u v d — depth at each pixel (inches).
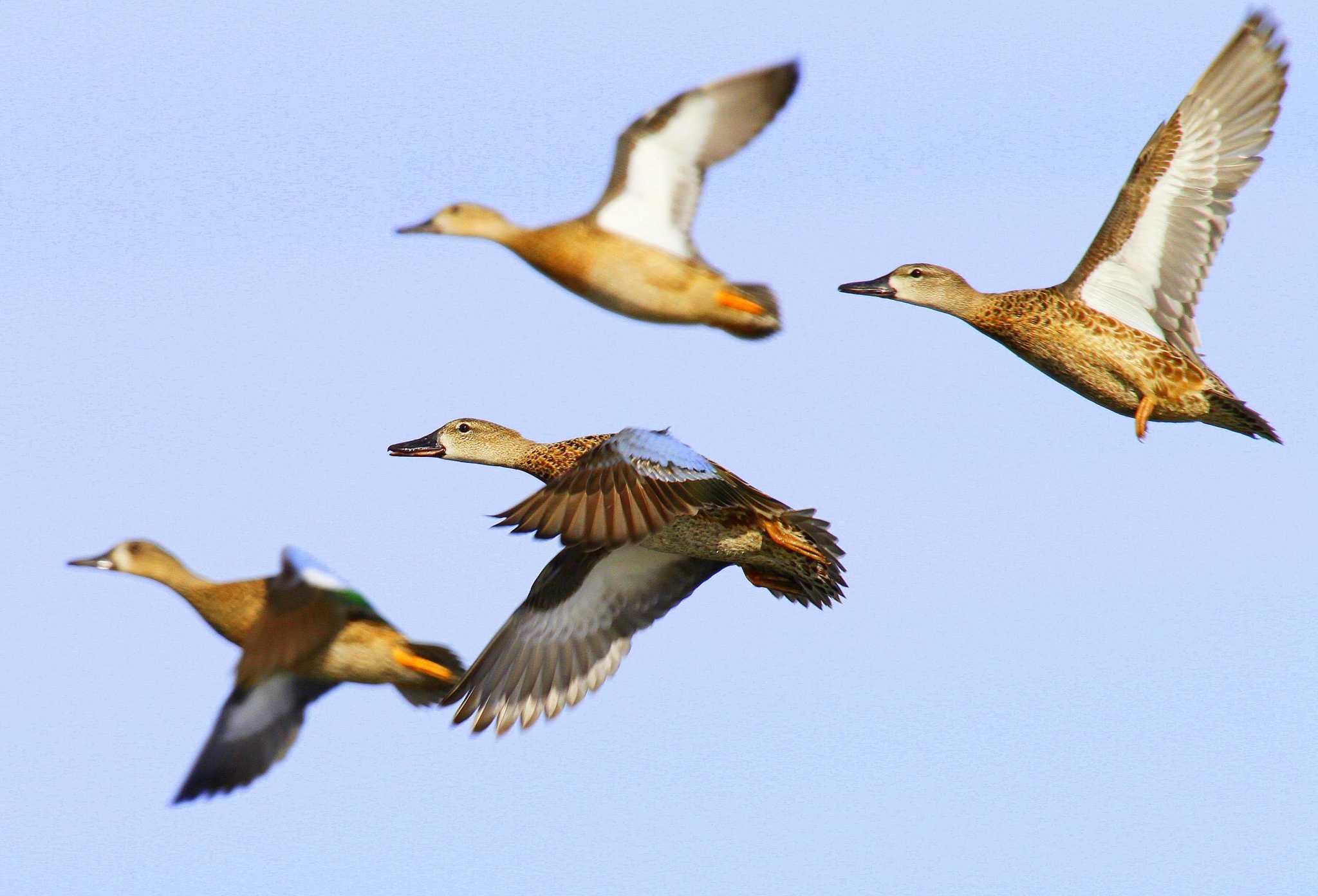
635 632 594.6
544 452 703.7
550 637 591.5
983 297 689.6
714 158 590.2
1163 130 656.4
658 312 586.6
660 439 543.8
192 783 589.9
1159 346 655.8
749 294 589.0
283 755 599.8
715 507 575.5
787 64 588.4
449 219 593.9
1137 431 657.6
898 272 699.4
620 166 587.2
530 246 587.5
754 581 607.2
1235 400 650.8
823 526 588.4
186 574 692.1
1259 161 642.8
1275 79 641.0
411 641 601.3
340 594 597.3
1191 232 652.1
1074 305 668.1
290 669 603.5
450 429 706.8
